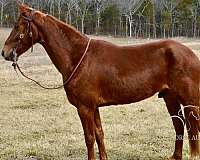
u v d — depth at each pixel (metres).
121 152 7.37
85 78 6.00
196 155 6.35
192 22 70.56
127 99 6.18
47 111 11.31
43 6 63.66
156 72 6.12
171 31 69.81
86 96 6.03
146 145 7.78
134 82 6.07
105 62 6.06
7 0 65.69
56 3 65.19
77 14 65.19
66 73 6.13
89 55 6.07
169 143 7.92
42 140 8.29
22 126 9.56
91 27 67.12
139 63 6.11
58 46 6.16
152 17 68.62
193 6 70.88
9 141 8.26
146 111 10.98
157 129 9.01
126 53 6.18
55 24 6.20
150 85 6.14
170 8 70.81
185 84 6.07
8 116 10.66
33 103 12.48
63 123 9.85
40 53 31.09
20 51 6.19
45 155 7.36
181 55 6.07
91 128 6.11
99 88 6.09
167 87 6.24
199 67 6.17
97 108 6.35
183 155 7.07
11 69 20.88
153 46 6.23
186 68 6.05
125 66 6.07
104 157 6.51
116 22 68.62
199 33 69.19
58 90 14.75
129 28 69.00
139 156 7.16
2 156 7.32
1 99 13.09
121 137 8.40
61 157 7.22
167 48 6.15
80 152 7.52
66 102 12.61
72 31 6.19
